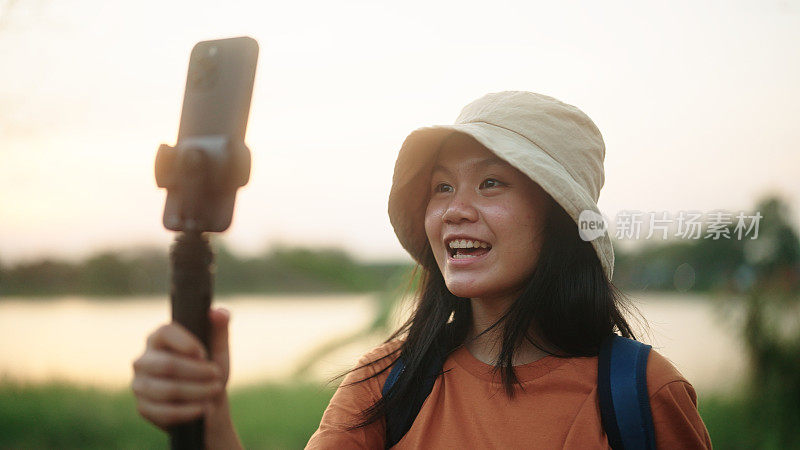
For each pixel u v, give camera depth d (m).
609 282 1.56
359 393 1.60
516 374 1.46
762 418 4.38
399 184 1.66
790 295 4.57
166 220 0.88
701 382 4.81
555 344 1.50
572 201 1.39
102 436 5.02
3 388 5.71
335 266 10.26
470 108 1.63
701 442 1.35
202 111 0.89
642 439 1.32
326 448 1.49
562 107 1.56
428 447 1.45
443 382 1.54
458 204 1.48
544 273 1.49
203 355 0.84
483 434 1.41
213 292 0.87
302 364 7.61
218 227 0.84
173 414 0.82
